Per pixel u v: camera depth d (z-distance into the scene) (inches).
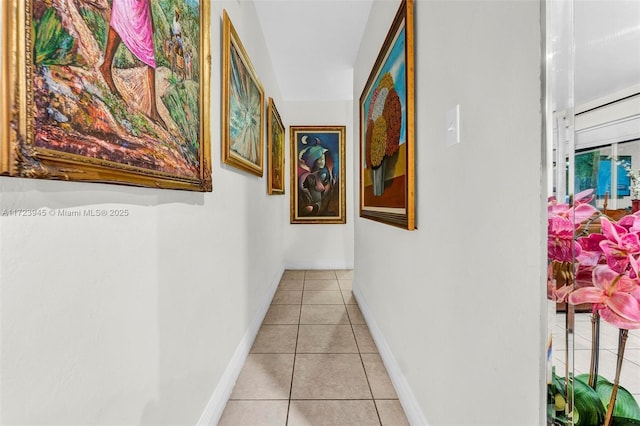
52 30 18.7
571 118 19.3
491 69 27.1
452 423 35.2
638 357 16.9
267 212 102.6
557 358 20.3
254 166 76.8
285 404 53.1
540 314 21.4
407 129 47.2
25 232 18.1
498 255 26.5
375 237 77.4
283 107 153.1
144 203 30.2
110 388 25.0
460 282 33.3
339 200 157.4
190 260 40.6
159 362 32.7
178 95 35.7
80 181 20.9
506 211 25.3
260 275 89.1
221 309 52.9
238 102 62.4
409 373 50.4
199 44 41.9
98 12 22.7
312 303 106.5
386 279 66.1
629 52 16.3
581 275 19.0
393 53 55.6
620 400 17.5
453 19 34.5
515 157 24.0
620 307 17.3
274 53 106.8
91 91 22.0
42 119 18.0
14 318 17.4
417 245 46.7
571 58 19.2
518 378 24.0
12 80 16.4
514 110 24.0
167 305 34.5
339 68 119.0
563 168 19.7
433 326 40.6
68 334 20.9
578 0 18.7
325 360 67.7
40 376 18.9
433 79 40.3
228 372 55.7
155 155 30.5
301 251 159.5
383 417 50.2
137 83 27.6
